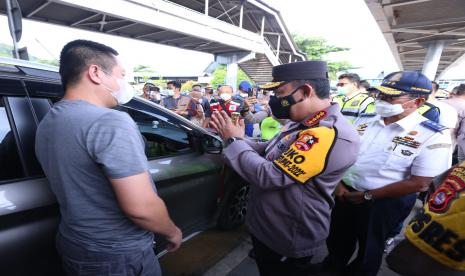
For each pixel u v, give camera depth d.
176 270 2.09
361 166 1.68
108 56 0.96
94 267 0.99
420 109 2.08
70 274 1.06
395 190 1.50
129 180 0.85
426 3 5.86
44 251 1.25
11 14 2.02
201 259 2.24
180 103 5.30
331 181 1.10
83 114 0.86
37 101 1.36
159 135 1.99
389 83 1.52
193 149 2.17
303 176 1.02
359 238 1.79
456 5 5.88
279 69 1.16
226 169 2.37
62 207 0.98
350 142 1.04
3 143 1.21
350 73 3.16
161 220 0.97
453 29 7.43
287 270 1.31
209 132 2.34
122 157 0.84
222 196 2.40
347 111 3.04
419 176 1.45
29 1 6.38
